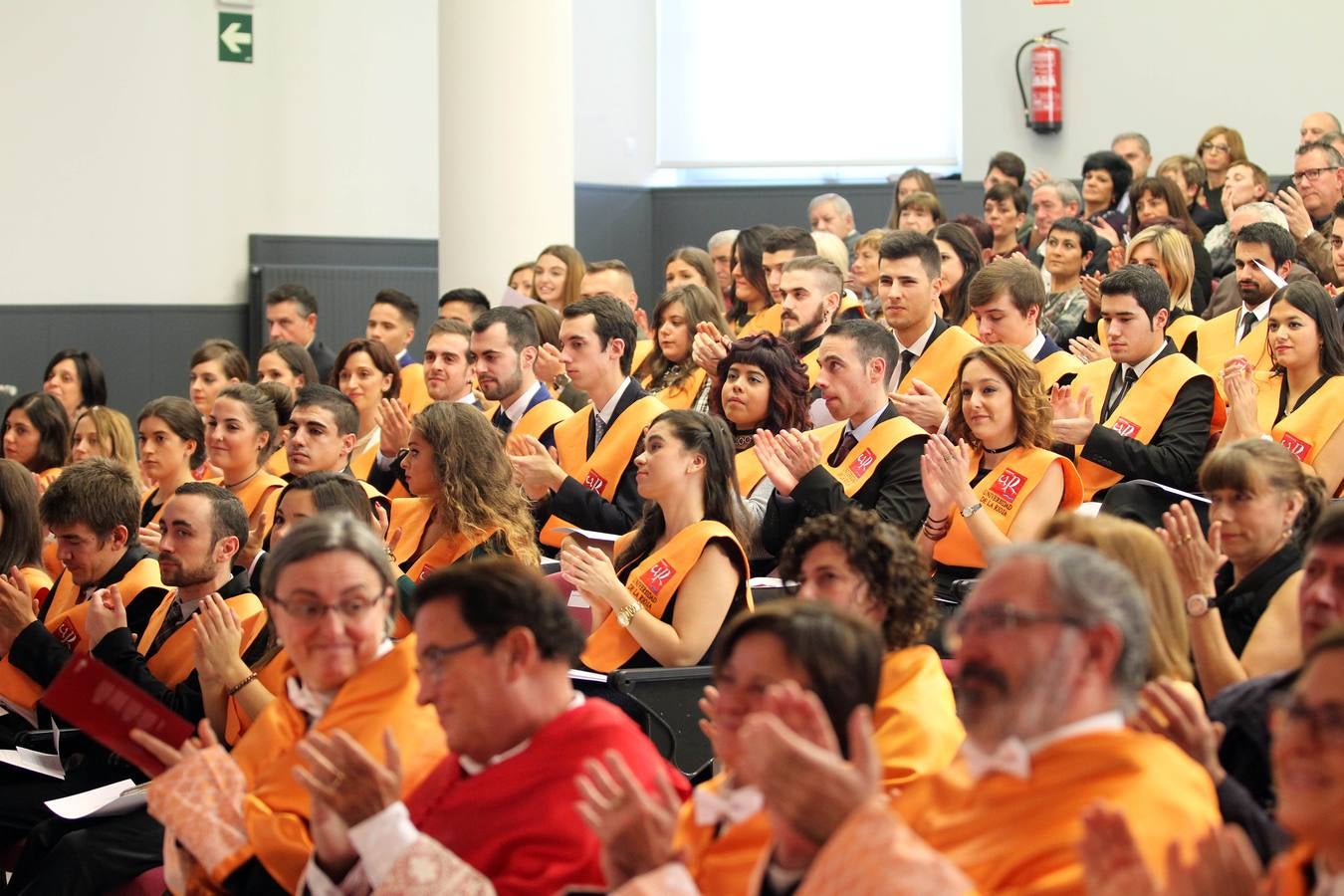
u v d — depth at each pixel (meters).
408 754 3.85
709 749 4.95
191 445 7.89
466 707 3.38
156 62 13.46
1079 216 11.42
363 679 3.94
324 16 14.06
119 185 13.36
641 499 7.22
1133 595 2.77
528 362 8.16
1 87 12.94
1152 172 13.77
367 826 3.18
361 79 14.25
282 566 3.97
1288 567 4.40
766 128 15.00
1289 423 6.56
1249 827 3.04
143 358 13.45
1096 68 13.85
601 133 14.98
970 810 2.77
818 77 14.85
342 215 14.22
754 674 2.92
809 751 2.50
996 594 2.77
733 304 10.53
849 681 2.91
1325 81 13.31
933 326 7.58
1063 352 7.51
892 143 14.70
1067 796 2.69
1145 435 6.82
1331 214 9.47
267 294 13.79
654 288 15.22
